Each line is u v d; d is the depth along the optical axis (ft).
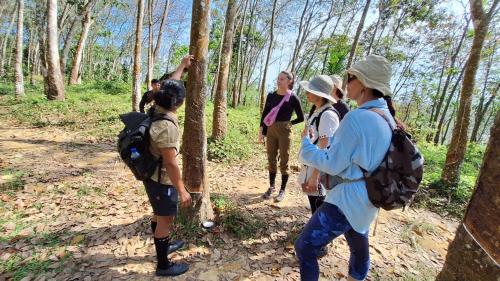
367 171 5.92
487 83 71.26
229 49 24.72
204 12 9.95
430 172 22.29
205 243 10.66
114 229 11.39
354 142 5.84
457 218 15.66
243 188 16.70
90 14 67.26
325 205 6.63
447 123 86.69
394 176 5.79
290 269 9.75
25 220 12.00
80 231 11.25
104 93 54.65
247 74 95.96
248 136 30.25
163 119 7.68
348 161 5.97
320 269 9.80
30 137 25.38
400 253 11.44
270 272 9.57
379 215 14.34
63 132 27.73
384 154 5.81
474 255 4.93
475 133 72.28
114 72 121.08
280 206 14.25
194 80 10.31
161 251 8.84
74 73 66.74
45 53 44.91
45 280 8.76
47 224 11.72
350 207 6.14
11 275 8.98
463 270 5.10
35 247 10.27
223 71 24.61
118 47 136.36
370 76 6.12
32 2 86.17
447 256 5.49
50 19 40.27
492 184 4.69
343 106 10.39
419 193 17.72
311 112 10.24
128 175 17.79
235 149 23.88
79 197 14.23
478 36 16.72
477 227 4.90
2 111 35.58
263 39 91.56
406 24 62.59
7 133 26.27
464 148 17.88
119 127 29.60
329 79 9.41
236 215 11.86
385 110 6.12
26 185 15.06
